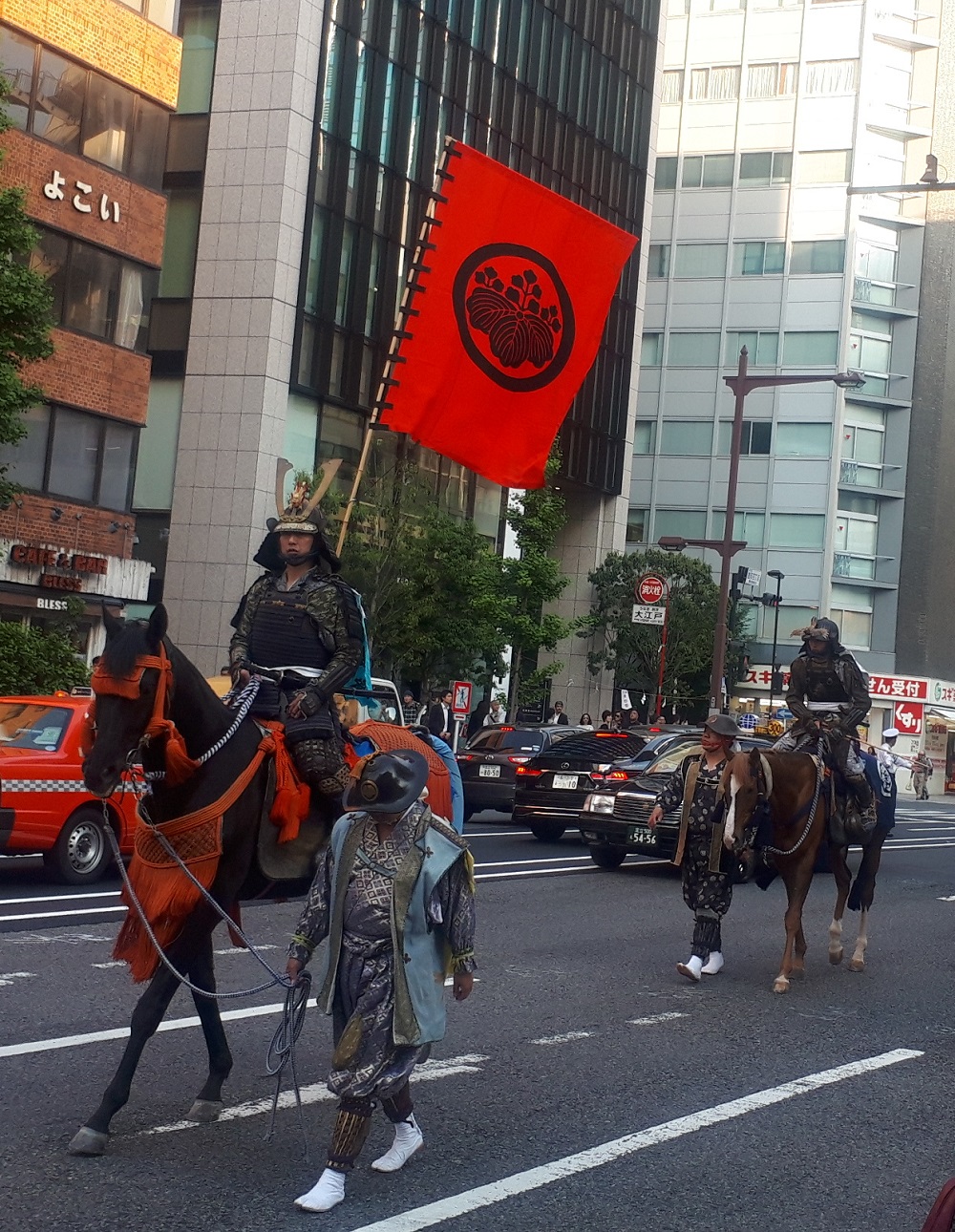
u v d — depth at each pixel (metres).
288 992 6.16
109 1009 9.09
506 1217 5.76
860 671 12.51
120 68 31.59
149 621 6.43
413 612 34.22
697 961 11.59
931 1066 9.05
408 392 17.03
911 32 75.12
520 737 25.78
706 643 58.88
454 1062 8.38
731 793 11.29
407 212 43.72
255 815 7.02
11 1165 6.00
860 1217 6.07
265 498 39.28
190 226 40.09
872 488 73.94
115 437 31.94
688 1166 6.61
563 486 56.09
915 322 74.56
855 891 13.04
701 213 74.50
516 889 16.77
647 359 74.88
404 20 43.22
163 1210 5.58
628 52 55.16
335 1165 5.71
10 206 20.17
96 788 6.07
